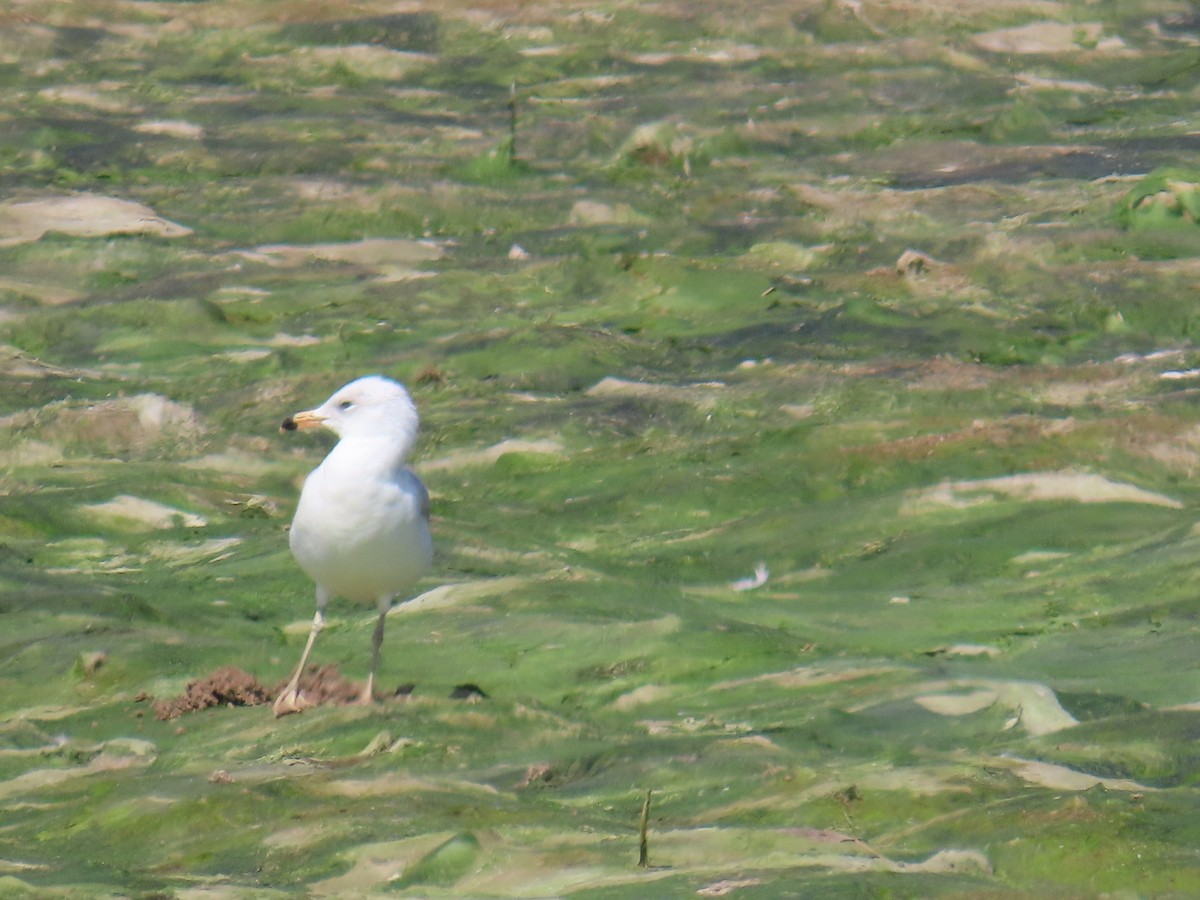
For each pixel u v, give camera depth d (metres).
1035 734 9.55
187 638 11.55
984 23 32.69
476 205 23.44
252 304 19.77
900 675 10.44
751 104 28.73
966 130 27.36
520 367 17.64
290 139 26.38
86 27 32.81
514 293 20.30
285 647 11.62
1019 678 10.30
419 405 16.80
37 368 17.97
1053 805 8.12
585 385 17.33
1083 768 8.94
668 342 18.64
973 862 7.73
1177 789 8.46
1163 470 14.35
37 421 16.19
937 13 32.94
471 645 11.44
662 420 16.17
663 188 24.67
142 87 29.53
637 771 9.17
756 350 18.30
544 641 11.41
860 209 23.28
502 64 31.25
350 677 11.02
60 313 19.30
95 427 16.17
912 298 19.86
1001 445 14.66
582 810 8.70
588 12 33.19
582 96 29.59
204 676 11.03
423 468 15.36
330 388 17.08
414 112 28.33
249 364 18.03
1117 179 23.81
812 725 9.80
